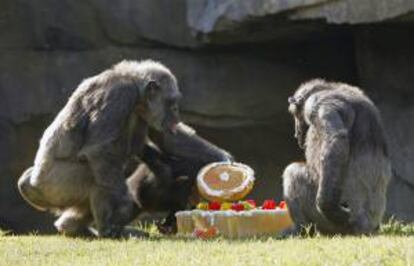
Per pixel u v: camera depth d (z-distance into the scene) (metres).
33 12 26.69
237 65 27.06
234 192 15.98
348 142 13.48
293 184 14.20
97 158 15.40
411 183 25.22
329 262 10.73
